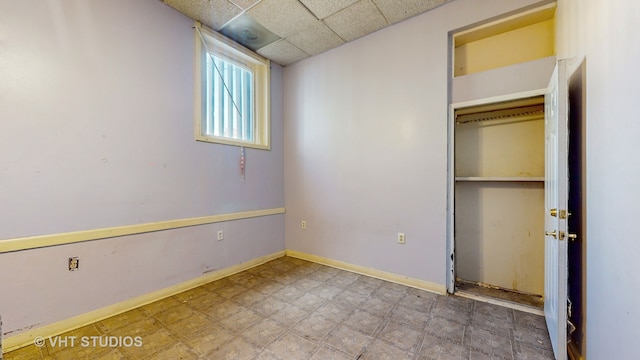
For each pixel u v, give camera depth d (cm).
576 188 153
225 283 273
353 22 265
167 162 246
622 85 100
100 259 205
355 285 266
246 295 245
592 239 130
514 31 235
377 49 282
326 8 244
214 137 287
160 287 240
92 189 202
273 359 159
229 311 216
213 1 238
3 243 166
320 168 334
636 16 91
